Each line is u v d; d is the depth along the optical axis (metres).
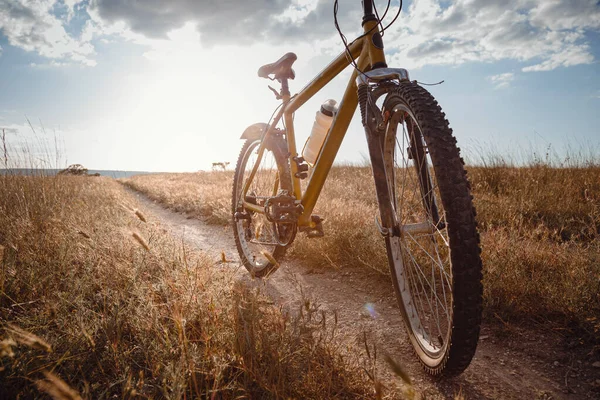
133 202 7.38
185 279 2.19
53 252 2.64
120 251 2.74
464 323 1.20
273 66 2.77
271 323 1.86
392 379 1.59
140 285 2.13
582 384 1.54
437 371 1.48
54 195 4.78
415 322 1.76
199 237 4.79
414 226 1.64
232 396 1.33
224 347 1.61
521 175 6.18
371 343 1.93
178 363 1.38
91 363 1.48
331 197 6.14
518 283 2.20
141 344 1.59
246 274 3.14
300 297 2.59
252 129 3.31
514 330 1.96
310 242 3.43
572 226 3.91
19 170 5.15
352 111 2.11
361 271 3.02
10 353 1.07
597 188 5.06
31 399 1.26
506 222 4.05
